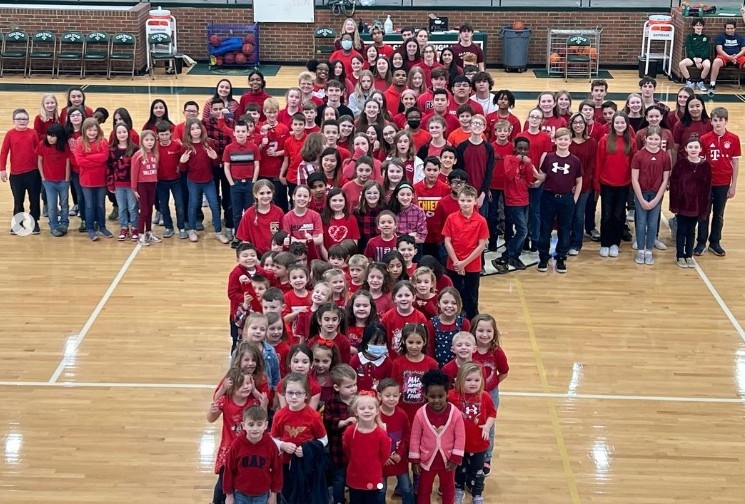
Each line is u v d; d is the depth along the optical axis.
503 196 13.35
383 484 7.58
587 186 12.94
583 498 7.98
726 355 10.51
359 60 15.35
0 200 15.39
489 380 7.89
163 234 13.88
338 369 7.39
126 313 11.35
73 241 13.62
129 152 13.30
